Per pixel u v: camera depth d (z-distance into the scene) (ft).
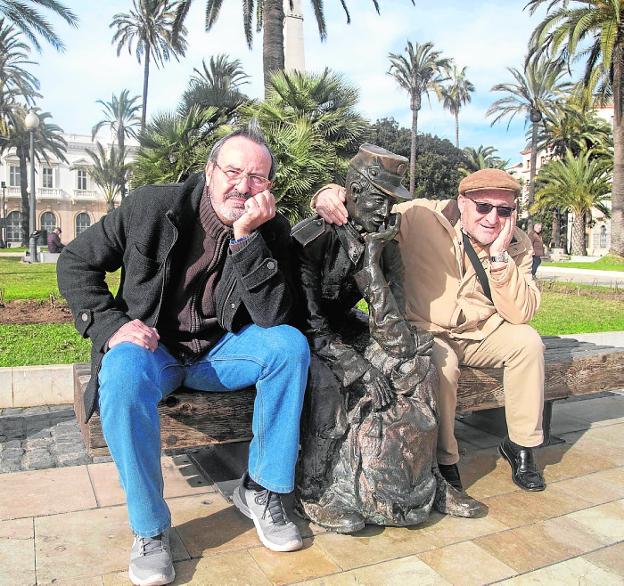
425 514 8.20
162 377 7.64
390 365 8.45
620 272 72.69
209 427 8.07
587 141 125.08
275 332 7.63
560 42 68.23
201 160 32.96
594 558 7.57
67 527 8.07
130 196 7.65
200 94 37.14
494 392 10.14
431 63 125.70
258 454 7.63
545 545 7.86
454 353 9.17
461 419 13.16
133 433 6.72
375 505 8.02
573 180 113.50
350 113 34.81
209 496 9.17
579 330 25.79
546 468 10.54
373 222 8.34
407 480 8.11
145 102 100.94
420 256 9.92
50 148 139.74
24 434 12.25
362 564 7.30
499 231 9.79
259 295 7.64
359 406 8.18
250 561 7.32
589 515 8.74
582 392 11.18
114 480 9.68
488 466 10.58
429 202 10.66
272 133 30.53
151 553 6.84
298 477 8.41
